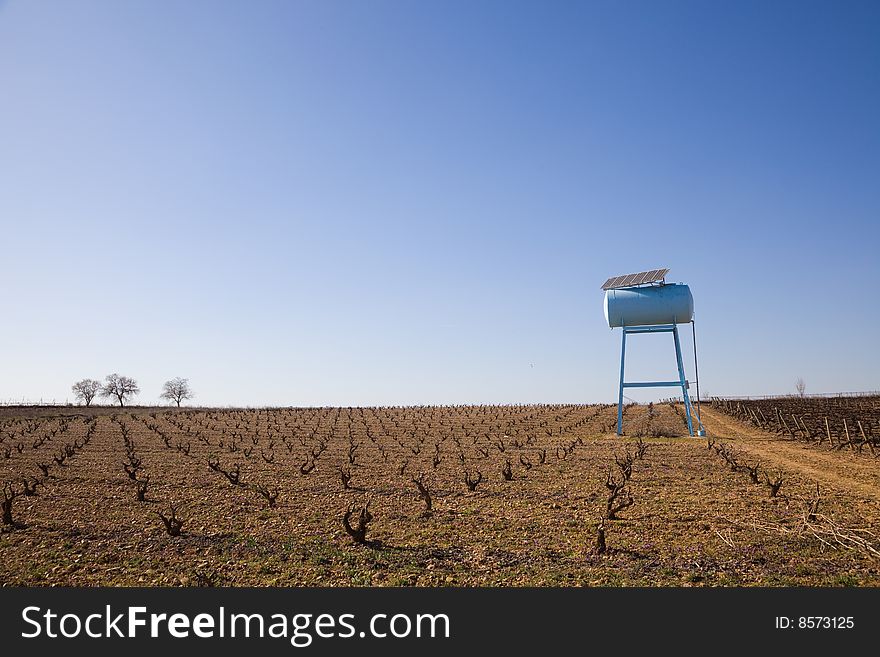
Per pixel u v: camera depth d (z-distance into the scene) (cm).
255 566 1825
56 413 10100
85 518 2486
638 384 5888
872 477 3219
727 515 2339
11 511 2619
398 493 2991
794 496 2698
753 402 9475
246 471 3797
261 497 2923
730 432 6072
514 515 2434
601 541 1870
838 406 8162
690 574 1656
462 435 6128
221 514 2545
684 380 5741
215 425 7469
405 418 8431
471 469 3784
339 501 2806
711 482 3112
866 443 4688
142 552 1995
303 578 1714
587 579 1642
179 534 2202
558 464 3912
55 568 1834
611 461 4012
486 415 8712
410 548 1980
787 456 4138
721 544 1939
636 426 6744
